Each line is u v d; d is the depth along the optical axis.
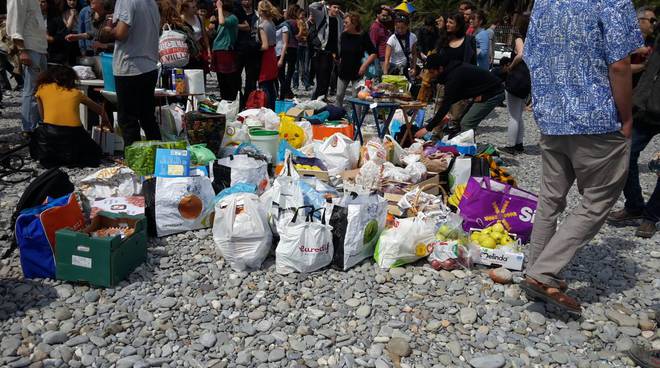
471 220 4.45
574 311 3.29
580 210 3.27
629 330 3.27
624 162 3.09
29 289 3.42
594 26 2.98
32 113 6.48
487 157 5.44
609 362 3.00
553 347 3.11
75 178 5.44
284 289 3.57
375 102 6.41
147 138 5.77
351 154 5.52
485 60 9.56
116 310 3.26
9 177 5.46
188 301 3.41
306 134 6.15
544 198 3.46
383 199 4.15
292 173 4.71
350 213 3.83
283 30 9.97
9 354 2.79
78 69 6.70
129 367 2.76
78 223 3.80
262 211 3.90
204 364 2.82
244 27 8.26
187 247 4.13
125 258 3.59
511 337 3.17
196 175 4.55
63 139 5.62
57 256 3.45
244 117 6.52
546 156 3.37
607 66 3.02
